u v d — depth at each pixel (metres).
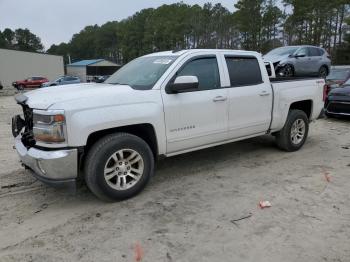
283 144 6.46
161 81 4.62
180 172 5.46
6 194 4.66
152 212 4.09
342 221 3.80
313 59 14.49
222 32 73.56
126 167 4.35
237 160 6.06
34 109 3.97
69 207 4.26
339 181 4.99
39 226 3.80
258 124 5.79
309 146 7.07
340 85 10.96
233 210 4.11
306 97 6.59
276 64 13.19
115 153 4.19
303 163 5.87
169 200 4.41
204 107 4.97
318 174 5.30
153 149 4.72
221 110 5.20
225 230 3.65
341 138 7.88
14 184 5.00
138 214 4.04
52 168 3.86
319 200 4.34
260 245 3.36
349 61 55.62
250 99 5.57
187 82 4.49
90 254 3.27
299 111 6.54
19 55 46.88
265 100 5.83
